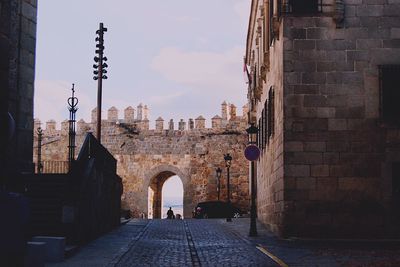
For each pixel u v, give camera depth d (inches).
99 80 1334.9
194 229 1047.0
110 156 956.6
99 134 1321.4
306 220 802.8
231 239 828.0
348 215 802.2
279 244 735.1
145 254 621.3
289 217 804.6
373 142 812.6
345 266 518.3
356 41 826.8
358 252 634.8
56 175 745.0
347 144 812.0
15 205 353.7
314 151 812.0
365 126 815.1
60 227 664.4
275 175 907.4
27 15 847.7
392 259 569.3
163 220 1396.4
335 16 822.5
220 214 1909.4
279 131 856.3
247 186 2148.1
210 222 1290.6
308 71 823.7
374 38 826.8
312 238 796.6
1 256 335.0
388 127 813.2
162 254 623.8
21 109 824.9
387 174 806.5
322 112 818.2
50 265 517.0
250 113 1566.2
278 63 872.9
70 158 951.0
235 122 2190.0
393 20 828.6
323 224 802.2
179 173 2204.7
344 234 799.7
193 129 2222.0
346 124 815.7
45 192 713.0
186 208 2180.1
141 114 2269.9
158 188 2443.4
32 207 682.2
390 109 820.6
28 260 401.7
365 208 802.8
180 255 615.8
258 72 1290.6
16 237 354.9
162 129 2246.6
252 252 639.8
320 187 806.5
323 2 836.6
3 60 368.8
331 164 810.2
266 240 794.2
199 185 2185.0
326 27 829.2
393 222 799.7
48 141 2290.8
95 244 713.6
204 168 2191.2
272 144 957.8
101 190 854.5
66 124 2290.8
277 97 887.1
